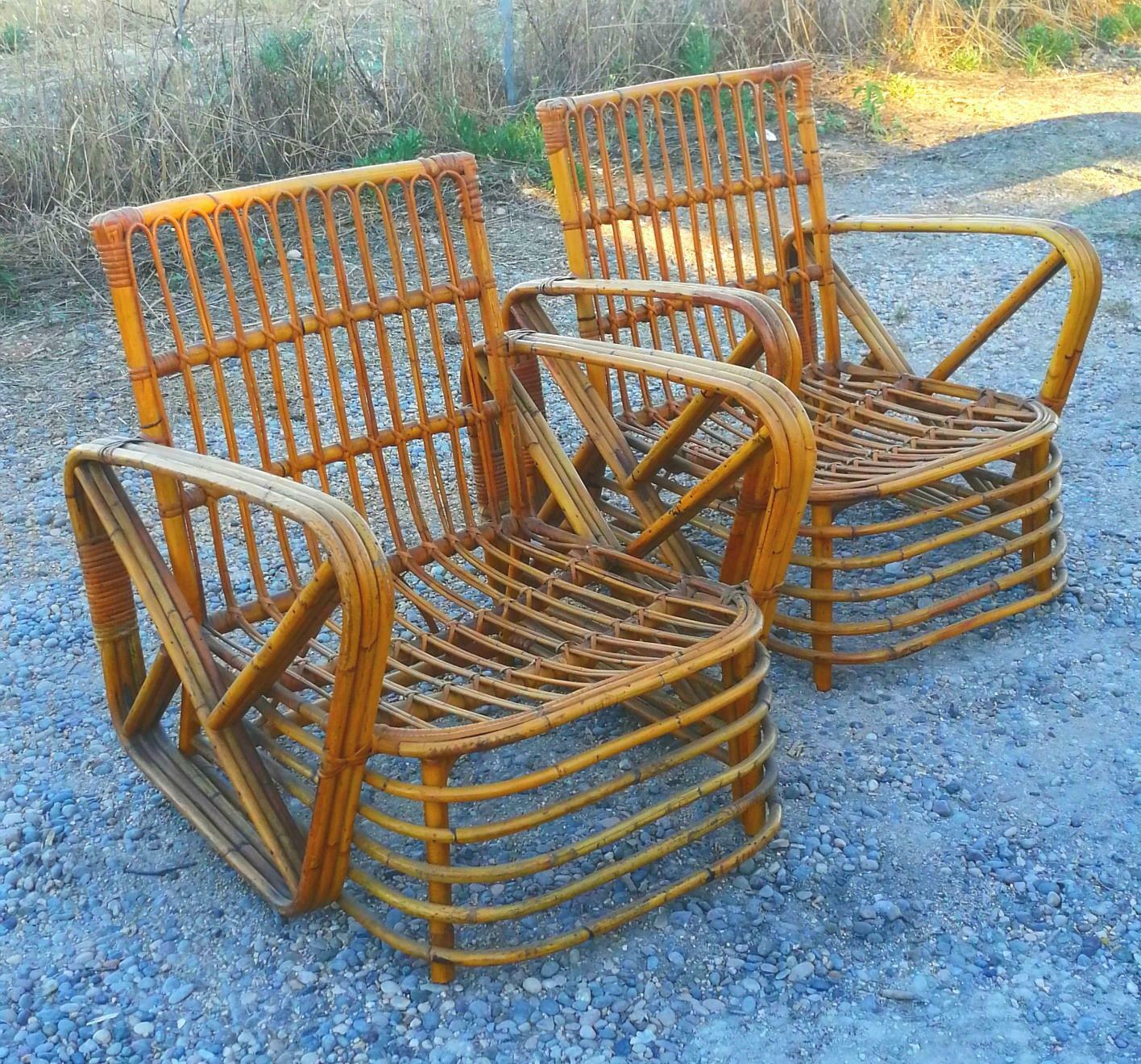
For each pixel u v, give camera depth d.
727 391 2.03
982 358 4.20
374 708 1.78
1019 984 1.92
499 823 1.85
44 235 4.97
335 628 2.44
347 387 4.18
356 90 5.80
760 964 1.97
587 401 2.65
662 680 1.88
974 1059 1.80
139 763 2.35
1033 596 2.77
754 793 2.11
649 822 1.97
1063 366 2.79
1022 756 2.40
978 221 2.85
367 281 2.40
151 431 2.15
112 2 5.53
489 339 2.49
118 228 2.09
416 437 2.47
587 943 2.02
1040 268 2.83
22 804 2.40
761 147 3.08
